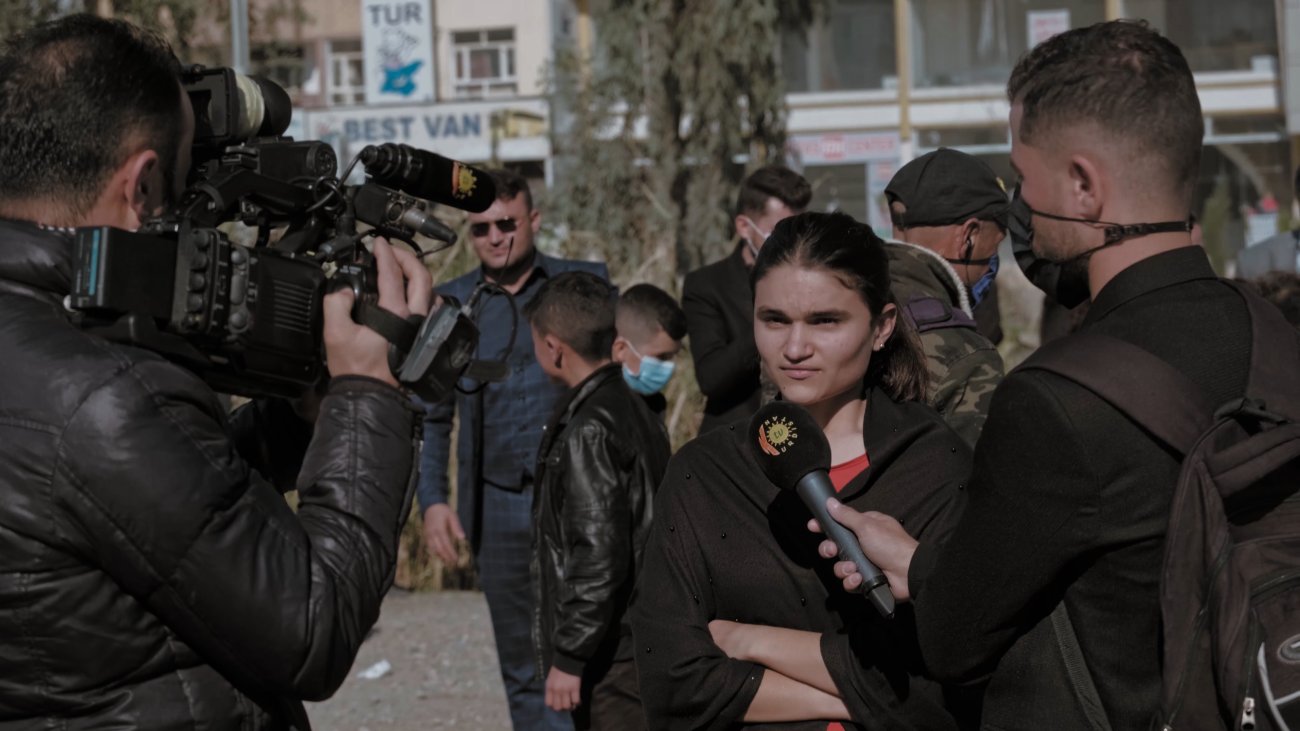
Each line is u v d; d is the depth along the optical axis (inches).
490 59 1056.2
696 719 104.8
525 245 225.8
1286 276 150.7
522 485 218.1
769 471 99.3
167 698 81.7
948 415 126.5
